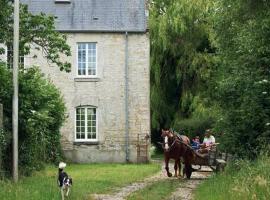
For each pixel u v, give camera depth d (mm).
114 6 40938
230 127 23609
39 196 16391
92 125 39844
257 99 22547
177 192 20297
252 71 23156
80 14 40469
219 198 15977
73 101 39781
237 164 22219
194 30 46000
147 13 42031
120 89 39844
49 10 40594
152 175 29062
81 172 29797
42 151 30047
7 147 22453
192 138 42094
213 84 30844
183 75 45812
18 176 21812
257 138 22484
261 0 20906
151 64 46375
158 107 46750
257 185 14867
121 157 39531
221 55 27188
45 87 32500
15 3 21031
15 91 20969
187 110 46531
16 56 21062
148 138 39500
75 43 39781
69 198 16859
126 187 22156
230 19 25141
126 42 39875
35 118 23484
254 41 23125
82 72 39969
